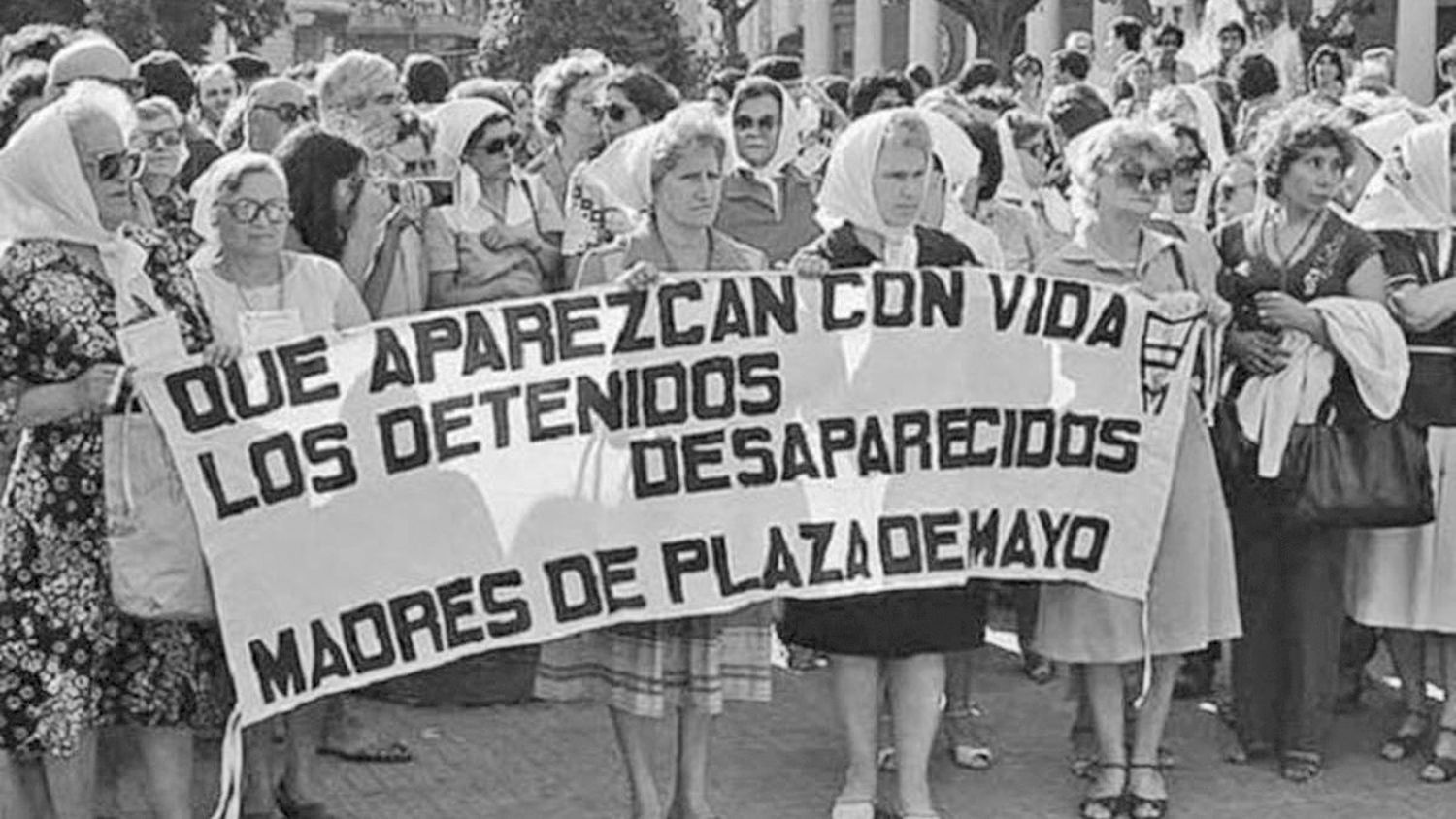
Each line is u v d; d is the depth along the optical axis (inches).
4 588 222.4
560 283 301.1
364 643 229.5
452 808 267.9
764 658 247.9
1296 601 278.5
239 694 224.2
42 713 220.7
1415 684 289.9
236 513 223.3
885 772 280.4
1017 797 273.7
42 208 219.6
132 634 225.8
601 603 237.1
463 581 232.8
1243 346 271.4
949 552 248.4
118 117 222.2
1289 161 267.0
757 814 266.8
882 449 245.3
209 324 230.4
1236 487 277.7
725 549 240.7
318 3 2423.7
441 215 293.1
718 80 510.0
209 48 1939.0
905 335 245.3
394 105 306.3
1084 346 251.3
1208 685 321.1
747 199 329.4
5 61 348.5
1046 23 1512.1
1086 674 268.4
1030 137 338.6
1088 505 253.3
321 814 261.1
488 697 315.3
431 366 230.1
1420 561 277.0
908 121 248.7
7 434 222.7
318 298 240.2
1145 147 257.4
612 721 261.3
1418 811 266.7
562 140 344.2
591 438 235.9
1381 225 275.9
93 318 219.8
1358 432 268.7
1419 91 1254.3
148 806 263.6
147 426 219.8
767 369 240.7
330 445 226.7
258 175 232.5
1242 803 269.6
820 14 1781.5
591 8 1100.5
